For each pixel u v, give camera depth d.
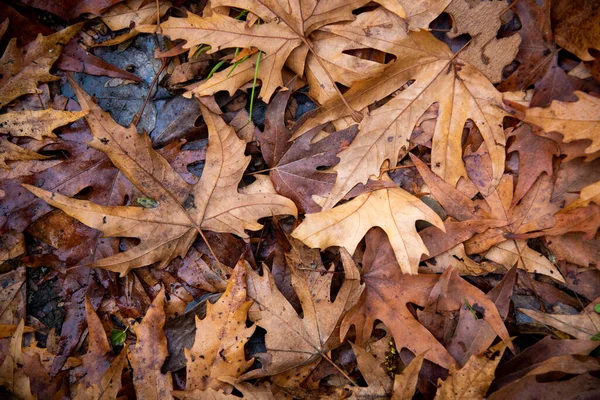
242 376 0.42
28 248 0.46
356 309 0.43
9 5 0.45
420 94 0.44
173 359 0.44
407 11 0.43
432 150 0.44
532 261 0.44
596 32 0.41
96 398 0.42
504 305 0.43
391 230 0.43
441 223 0.42
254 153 0.46
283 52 0.43
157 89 0.47
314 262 0.45
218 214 0.44
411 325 0.43
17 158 0.45
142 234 0.44
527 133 0.44
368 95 0.44
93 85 0.47
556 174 0.44
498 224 0.44
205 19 0.43
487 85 0.43
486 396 0.42
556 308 0.44
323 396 0.43
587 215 0.43
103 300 0.46
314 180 0.45
